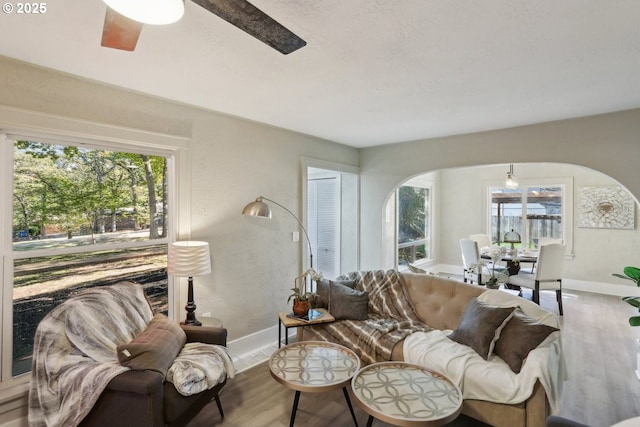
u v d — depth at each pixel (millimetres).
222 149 3152
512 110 2984
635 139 2938
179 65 2062
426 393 1915
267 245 3590
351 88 2463
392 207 5738
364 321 3020
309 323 2938
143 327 2244
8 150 2078
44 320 1868
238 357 3281
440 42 1765
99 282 2508
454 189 7359
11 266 2098
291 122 3438
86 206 2445
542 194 6367
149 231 2789
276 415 2365
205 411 2412
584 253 5871
